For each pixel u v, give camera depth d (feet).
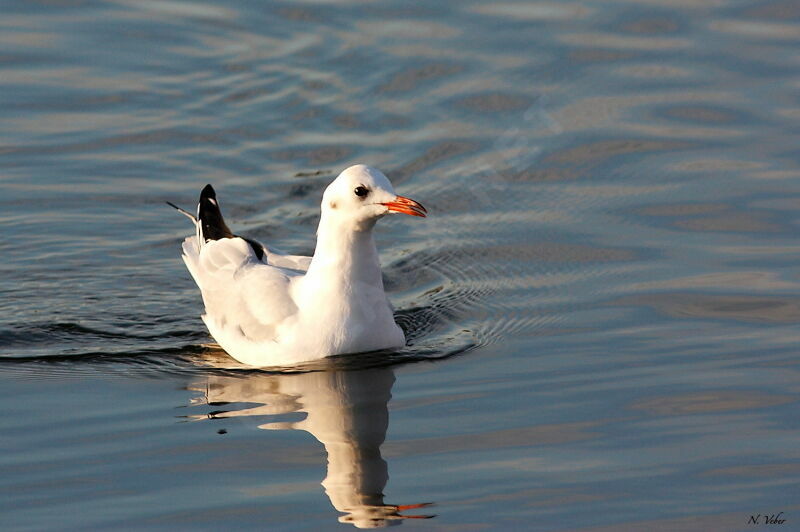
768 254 47.42
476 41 68.18
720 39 66.95
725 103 60.49
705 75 63.31
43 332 44.04
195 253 46.47
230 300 42.83
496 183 55.06
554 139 58.34
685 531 28.89
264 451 33.94
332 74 65.16
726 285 45.06
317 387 38.93
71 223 53.01
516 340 42.09
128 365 41.45
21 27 70.38
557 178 55.21
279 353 41.11
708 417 35.27
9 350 42.50
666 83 62.75
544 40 67.87
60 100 62.85
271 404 37.52
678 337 41.29
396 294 46.78
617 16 70.59
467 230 51.39
